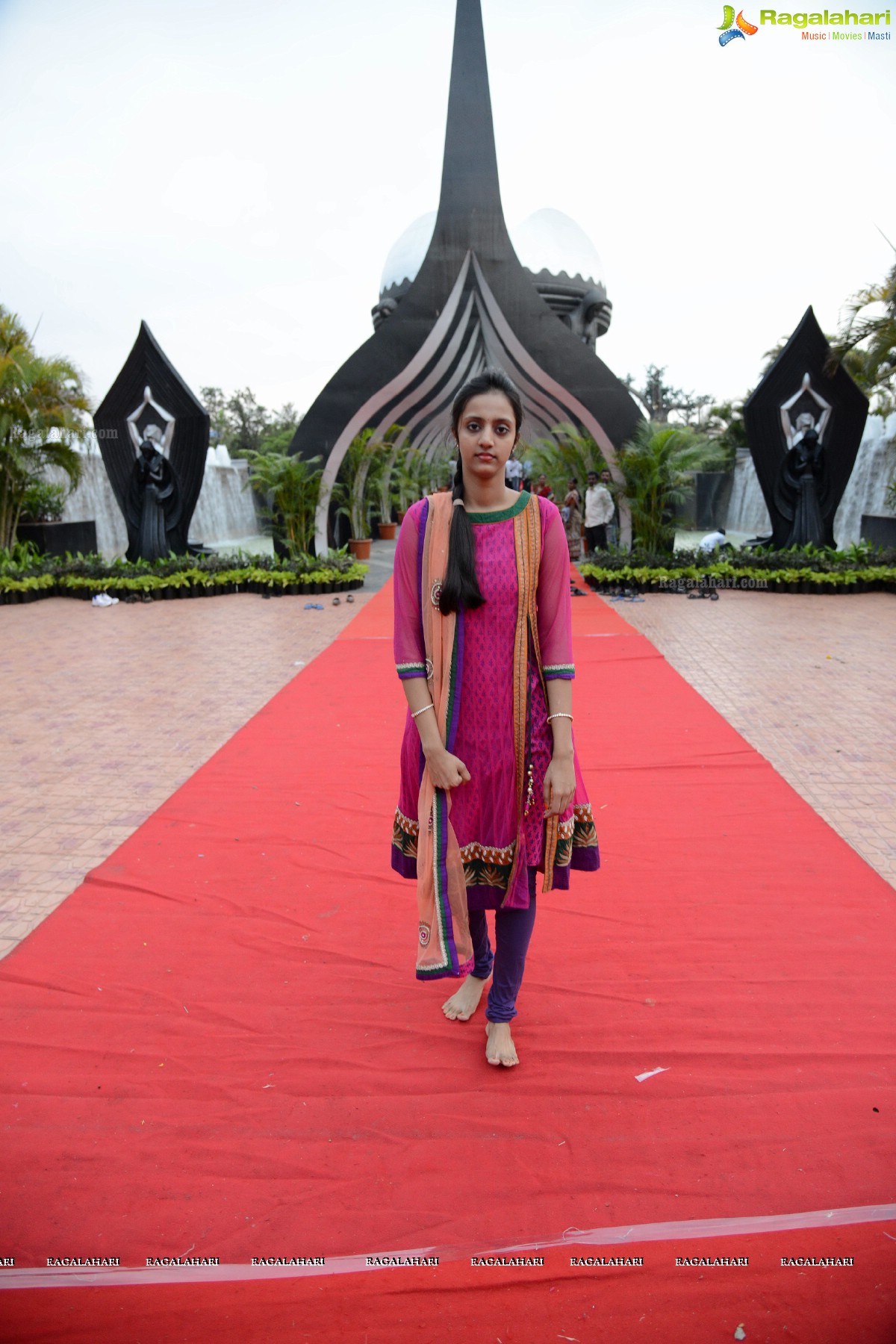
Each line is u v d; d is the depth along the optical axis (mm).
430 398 15719
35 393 11031
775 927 2486
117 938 2494
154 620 8422
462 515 1754
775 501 10617
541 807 1831
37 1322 1363
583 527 12281
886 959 2322
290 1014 2137
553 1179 1620
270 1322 1361
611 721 4543
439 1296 1397
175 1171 1654
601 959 2338
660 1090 1852
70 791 3775
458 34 10812
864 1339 1317
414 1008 2158
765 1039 2010
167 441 10586
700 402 36250
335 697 5152
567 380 11258
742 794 3500
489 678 1778
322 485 11469
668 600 9094
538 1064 1941
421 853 1838
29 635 7770
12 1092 1872
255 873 2881
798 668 5758
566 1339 1327
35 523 12969
